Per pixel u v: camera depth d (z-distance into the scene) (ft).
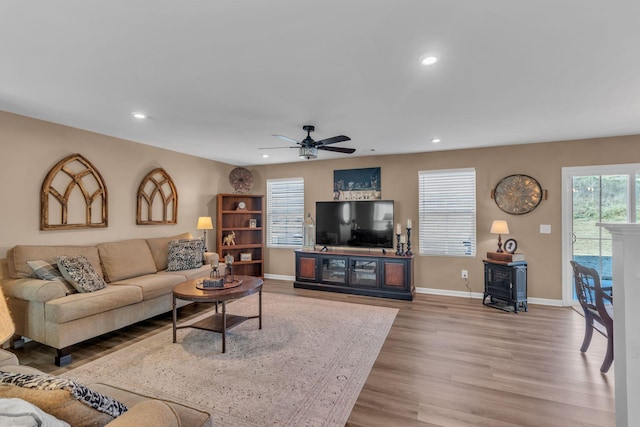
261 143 14.97
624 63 7.07
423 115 10.79
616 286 4.51
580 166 14.20
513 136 13.66
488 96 9.07
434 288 16.85
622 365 4.42
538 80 7.98
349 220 18.11
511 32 5.87
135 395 4.70
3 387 3.14
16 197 10.67
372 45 6.36
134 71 7.52
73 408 3.02
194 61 7.04
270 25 5.69
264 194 21.22
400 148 16.11
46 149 11.47
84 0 4.93
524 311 13.74
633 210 13.51
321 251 18.21
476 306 14.49
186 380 8.03
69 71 7.49
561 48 6.44
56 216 11.76
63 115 10.82
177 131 12.91
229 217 20.44
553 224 14.67
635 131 12.85
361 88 8.51
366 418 6.60
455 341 10.51
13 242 10.59
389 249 17.93
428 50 6.56
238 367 8.70
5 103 9.62
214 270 12.42
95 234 13.12
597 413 6.73
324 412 6.79
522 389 7.66
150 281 12.19
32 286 9.18
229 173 21.02
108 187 13.61
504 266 13.96
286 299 15.66
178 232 17.20
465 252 16.26
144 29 5.80
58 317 8.83
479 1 4.99
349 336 10.88
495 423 6.45
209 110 10.28
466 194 16.26
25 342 10.32
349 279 17.02
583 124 11.85
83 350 9.86
